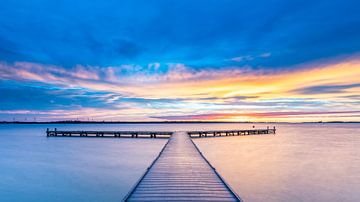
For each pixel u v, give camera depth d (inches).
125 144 1294.3
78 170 690.8
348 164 764.0
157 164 454.3
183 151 626.2
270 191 504.4
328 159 850.8
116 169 703.7
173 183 327.9
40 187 546.3
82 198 478.3
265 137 1780.3
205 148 1123.3
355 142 1450.5
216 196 278.5
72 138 1685.5
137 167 727.7
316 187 532.4
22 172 675.4
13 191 517.7
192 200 266.1
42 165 763.4
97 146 1213.7
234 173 647.1
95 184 562.6
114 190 525.0
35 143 1386.6
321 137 1875.0
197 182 332.5
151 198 271.9
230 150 1058.7
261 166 731.4
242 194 490.3
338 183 557.9
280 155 929.5
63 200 470.6
